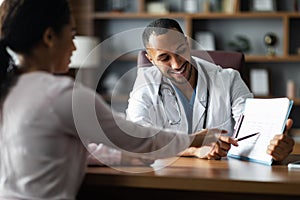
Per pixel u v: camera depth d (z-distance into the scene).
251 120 2.03
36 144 1.45
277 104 1.94
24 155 1.45
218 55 2.58
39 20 1.51
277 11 5.96
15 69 1.55
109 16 5.86
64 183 1.46
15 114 1.48
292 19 5.91
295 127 5.87
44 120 1.45
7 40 1.52
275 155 1.81
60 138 1.45
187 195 1.57
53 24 1.52
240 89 2.25
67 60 1.58
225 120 2.02
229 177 1.53
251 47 5.95
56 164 1.45
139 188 1.61
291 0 5.95
